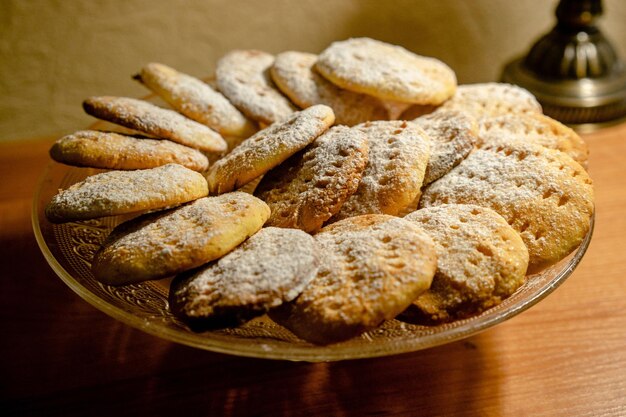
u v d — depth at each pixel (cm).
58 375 33
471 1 57
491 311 29
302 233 31
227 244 30
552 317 36
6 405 31
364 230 31
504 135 37
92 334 35
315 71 42
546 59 50
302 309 28
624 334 35
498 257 30
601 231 41
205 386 32
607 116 50
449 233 31
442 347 34
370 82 38
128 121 36
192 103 39
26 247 40
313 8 55
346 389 32
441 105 41
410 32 58
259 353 27
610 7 62
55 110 54
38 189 36
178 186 31
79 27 51
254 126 40
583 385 32
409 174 33
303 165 34
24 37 50
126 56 53
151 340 34
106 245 32
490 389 32
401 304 28
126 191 31
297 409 32
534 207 32
